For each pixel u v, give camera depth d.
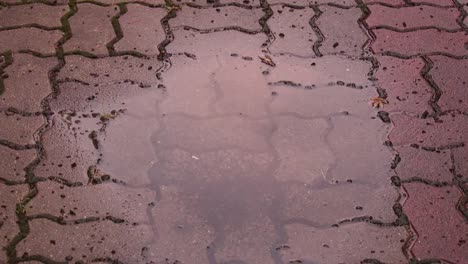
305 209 1.80
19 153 1.91
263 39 2.23
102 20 2.29
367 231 1.75
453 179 1.86
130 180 1.86
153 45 2.21
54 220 1.77
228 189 1.84
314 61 2.17
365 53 2.20
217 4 2.35
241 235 1.75
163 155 1.92
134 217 1.78
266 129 1.98
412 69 2.15
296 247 1.72
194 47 2.21
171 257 1.71
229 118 2.01
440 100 2.06
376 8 2.35
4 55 2.18
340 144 1.95
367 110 2.03
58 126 1.98
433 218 1.78
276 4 2.35
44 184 1.84
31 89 2.08
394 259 1.70
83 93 2.07
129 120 2.00
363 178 1.87
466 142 1.95
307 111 2.03
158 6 2.34
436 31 2.28
